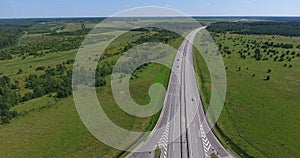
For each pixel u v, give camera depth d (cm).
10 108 9950
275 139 7594
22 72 14975
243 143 7438
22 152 6931
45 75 13538
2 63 17700
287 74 13775
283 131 8025
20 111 9525
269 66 15250
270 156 6831
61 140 7488
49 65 16038
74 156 6819
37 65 16412
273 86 11975
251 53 18288
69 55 18512
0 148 7094
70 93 10781
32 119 8788
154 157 6850
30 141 7444
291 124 8444
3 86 11894
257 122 8612
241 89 11531
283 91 11350
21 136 7712
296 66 15200
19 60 18412
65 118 8744
